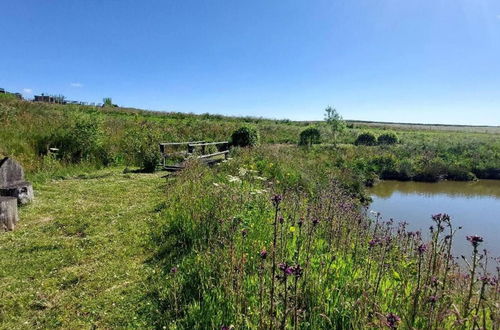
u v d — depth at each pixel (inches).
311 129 1117.1
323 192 329.1
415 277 142.0
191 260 172.9
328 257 153.6
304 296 117.3
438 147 1069.8
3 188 282.8
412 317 100.4
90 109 1214.3
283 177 445.7
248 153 565.0
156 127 749.9
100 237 221.8
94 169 458.0
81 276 172.7
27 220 255.0
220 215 209.6
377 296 120.0
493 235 387.5
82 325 135.1
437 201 576.1
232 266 138.9
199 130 855.7
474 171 858.8
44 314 142.1
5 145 427.8
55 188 350.0
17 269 179.2
